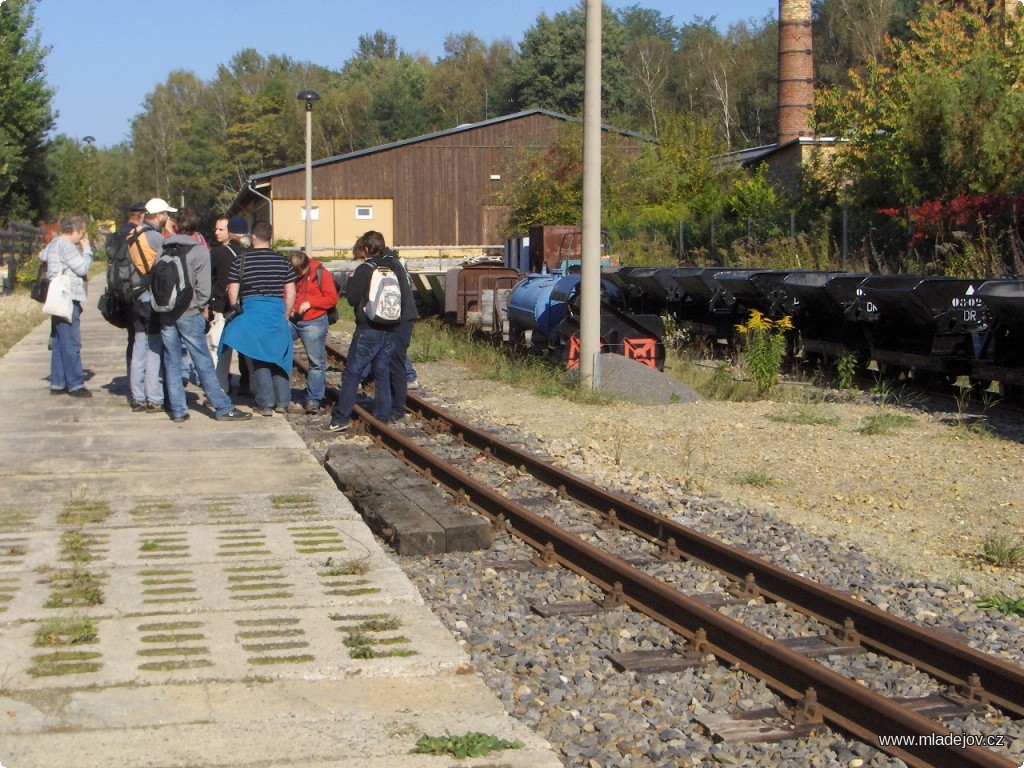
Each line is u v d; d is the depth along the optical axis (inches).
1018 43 1016.2
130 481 365.7
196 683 203.3
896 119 1103.0
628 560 294.4
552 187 1560.0
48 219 2156.7
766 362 591.5
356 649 217.5
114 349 772.6
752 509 352.2
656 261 1352.1
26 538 296.5
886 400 572.4
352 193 2139.5
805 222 1194.0
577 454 434.0
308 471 384.2
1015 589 274.2
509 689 207.6
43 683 201.2
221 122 4453.7
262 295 482.3
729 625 223.0
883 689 212.8
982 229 860.0
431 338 823.1
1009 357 538.6
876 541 317.7
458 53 4581.7
